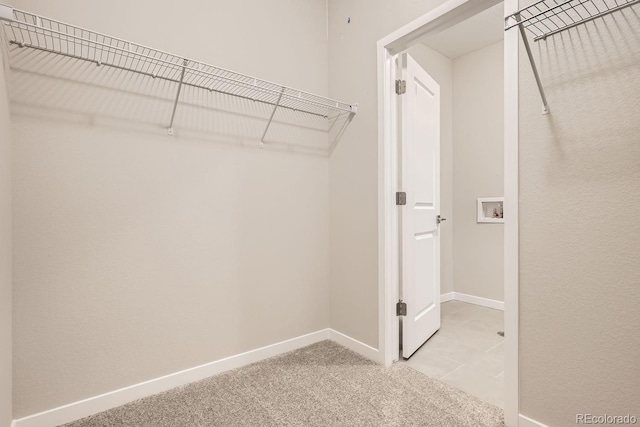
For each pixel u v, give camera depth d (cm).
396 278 211
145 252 170
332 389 176
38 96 143
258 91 207
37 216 143
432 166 261
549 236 132
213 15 191
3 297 123
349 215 228
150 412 157
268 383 182
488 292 333
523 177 138
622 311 115
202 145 188
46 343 146
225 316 198
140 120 168
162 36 174
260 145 211
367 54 213
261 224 212
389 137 205
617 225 116
